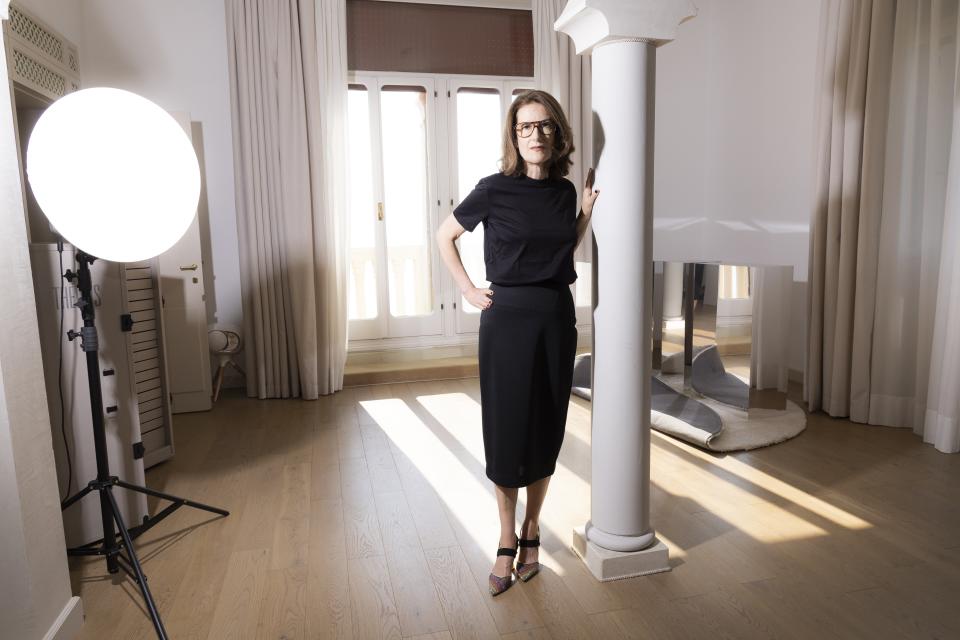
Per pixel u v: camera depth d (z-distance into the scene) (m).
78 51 4.05
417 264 5.20
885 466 3.03
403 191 5.11
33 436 1.76
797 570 2.16
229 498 2.84
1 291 1.64
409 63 4.95
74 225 1.82
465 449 3.43
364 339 5.13
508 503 2.08
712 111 5.24
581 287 5.33
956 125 3.06
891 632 1.82
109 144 1.77
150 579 2.18
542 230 1.89
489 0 4.98
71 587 2.04
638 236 1.99
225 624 1.92
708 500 2.71
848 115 3.50
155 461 3.25
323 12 4.38
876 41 3.32
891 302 3.49
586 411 4.05
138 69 4.39
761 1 4.61
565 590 2.06
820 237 3.75
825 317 3.73
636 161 1.96
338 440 3.60
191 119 4.49
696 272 3.86
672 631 1.84
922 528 2.43
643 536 2.15
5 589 1.67
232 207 4.60
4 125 1.71
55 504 1.86
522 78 5.16
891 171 3.39
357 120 4.93
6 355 1.65
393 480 3.02
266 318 4.42
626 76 1.93
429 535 2.46
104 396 2.44
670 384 4.12
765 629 1.84
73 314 2.33
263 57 4.25
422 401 4.36
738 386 3.64
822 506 2.63
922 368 3.39
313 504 2.77
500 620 1.91
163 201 1.91
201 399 4.21
